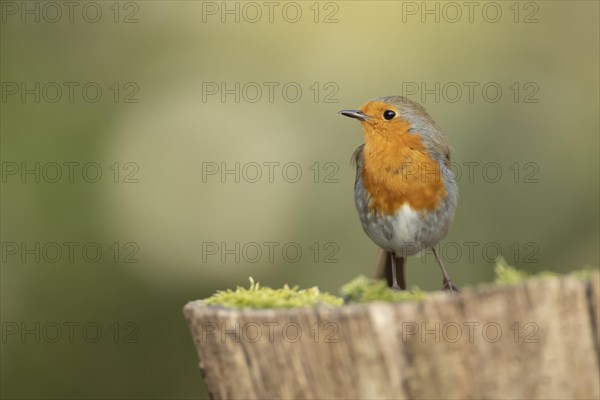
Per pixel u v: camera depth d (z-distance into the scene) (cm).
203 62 1371
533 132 1340
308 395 458
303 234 1325
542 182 1329
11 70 1259
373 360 446
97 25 1330
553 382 446
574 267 1312
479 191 1325
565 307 448
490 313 446
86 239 1209
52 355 1206
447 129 1330
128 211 1250
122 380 1233
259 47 1388
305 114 1366
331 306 477
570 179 1332
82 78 1289
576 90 1365
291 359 459
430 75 1354
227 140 1345
